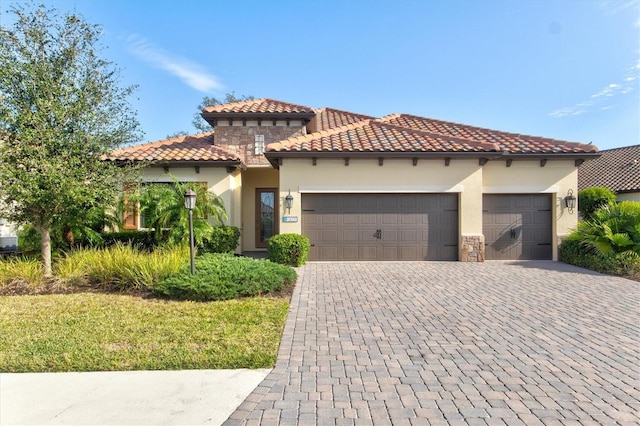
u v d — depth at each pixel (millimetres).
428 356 5410
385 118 20250
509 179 15016
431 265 13633
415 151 13836
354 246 14656
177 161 15086
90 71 10836
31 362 5082
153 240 14070
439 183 14438
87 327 6457
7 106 9797
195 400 4207
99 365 5027
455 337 6195
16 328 6414
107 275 9570
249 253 17828
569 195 14906
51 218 10641
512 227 15164
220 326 6531
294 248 13188
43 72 10016
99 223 14047
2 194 9844
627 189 23094
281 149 13914
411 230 14672
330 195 14672
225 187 15828
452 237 14711
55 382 4633
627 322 7004
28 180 9484
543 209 15203
